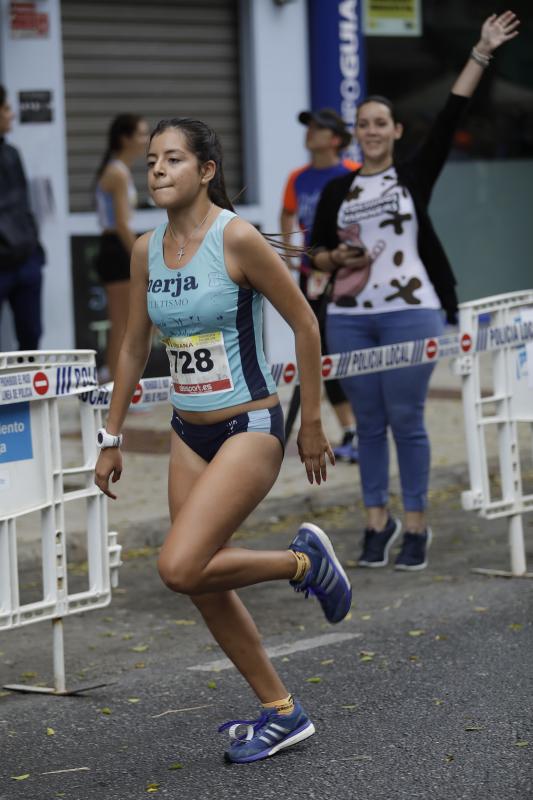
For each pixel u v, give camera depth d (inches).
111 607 767.1
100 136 1440.7
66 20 1411.2
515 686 589.3
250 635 516.1
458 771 494.6
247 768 509.0
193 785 495.8
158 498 971.9
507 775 489.1
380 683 604.1
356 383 815.7
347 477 1040.8
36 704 599.2
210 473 488.4
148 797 486.0
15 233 1166.3
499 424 789.2
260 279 489.4
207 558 482.3
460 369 775.7
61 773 514.6
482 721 546.9
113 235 1219.2
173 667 649.6
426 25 1641.2
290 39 1518.2
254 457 491.5
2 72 1355.8
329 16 1519.4
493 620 697.0
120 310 1223.5
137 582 820.0
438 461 1096.8
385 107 795.4
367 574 815.7
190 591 483.2
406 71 1635.1
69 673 645.9
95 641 701.3
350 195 806.5
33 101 1368.1
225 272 489.1
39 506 597.0
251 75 1507.1
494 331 784.9
